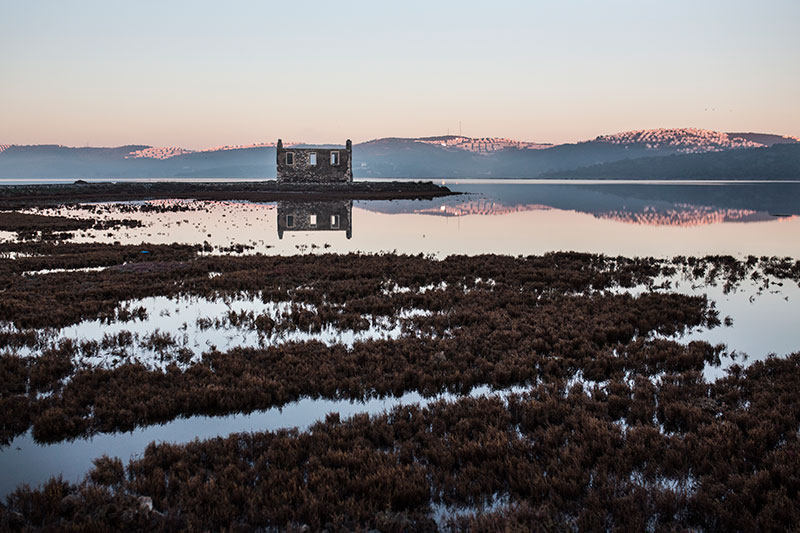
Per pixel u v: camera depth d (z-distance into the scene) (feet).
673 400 26.91
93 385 28.60
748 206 198.59
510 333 37.29
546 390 28.19
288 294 50.55
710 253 81.20
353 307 45.70
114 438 23.84
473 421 24.80
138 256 72.18
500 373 30.35
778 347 36.17
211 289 52.49
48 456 22.20
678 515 18.25
